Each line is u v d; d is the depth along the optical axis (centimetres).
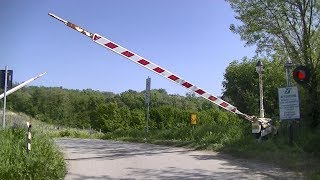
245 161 1199
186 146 1616
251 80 3484
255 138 1456
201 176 973
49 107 6169
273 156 1206
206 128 1791
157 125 4562
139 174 999
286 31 1681
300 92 1619
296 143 1320
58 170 957
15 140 1054
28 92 6322
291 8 1627
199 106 5762
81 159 1258
